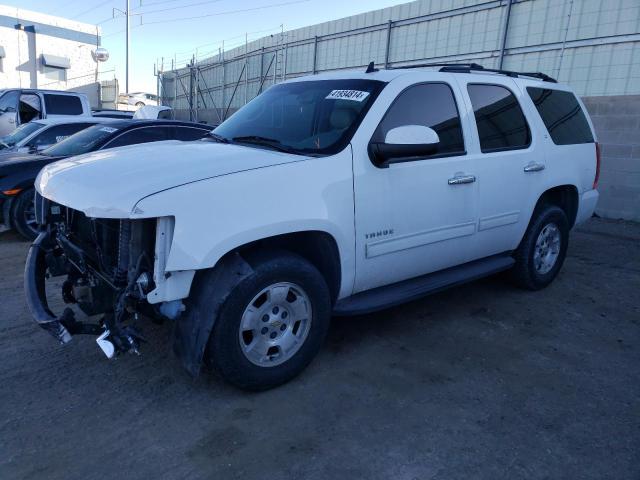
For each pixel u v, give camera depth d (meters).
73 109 13.16
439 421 2.96
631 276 5.89
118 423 2.86
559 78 10.84
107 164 3.20
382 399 3.18
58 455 2.59
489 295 5.09
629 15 9.59
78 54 32.59
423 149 3.39
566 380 3.48
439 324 4.36
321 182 3.20
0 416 2.89
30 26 30.14
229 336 2.92
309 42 18.53
